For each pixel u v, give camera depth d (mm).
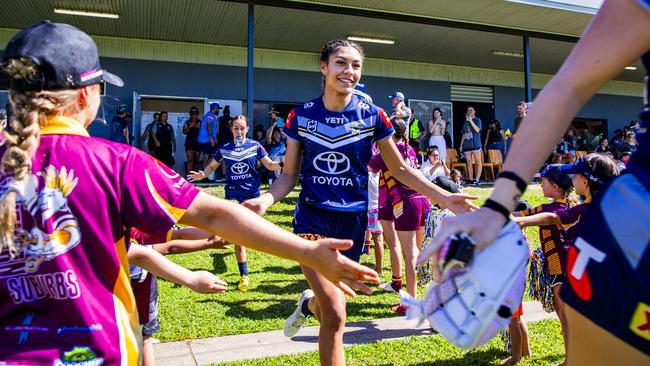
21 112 1199
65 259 1199
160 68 15844
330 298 2555
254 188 6414
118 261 1276
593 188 3270
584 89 1268
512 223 1314
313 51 17328
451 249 1191
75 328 1192
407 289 4723
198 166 14891
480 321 1231
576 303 1321
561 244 3443
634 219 1186
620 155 13547
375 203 6246
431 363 3531
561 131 1272
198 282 2064
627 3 1199
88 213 1226
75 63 1283
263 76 16938
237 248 5570
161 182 1311
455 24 13727
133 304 1341
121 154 1309
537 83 20938
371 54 17750
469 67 19734
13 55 1228
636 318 1170
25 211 1192
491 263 1235
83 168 1243
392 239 5293
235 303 5055
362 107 2910
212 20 13875
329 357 2520
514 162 1266
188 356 3703
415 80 18844
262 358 3631
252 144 6387
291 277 6141
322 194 2877
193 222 1336
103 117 1549
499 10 12844
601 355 1276
